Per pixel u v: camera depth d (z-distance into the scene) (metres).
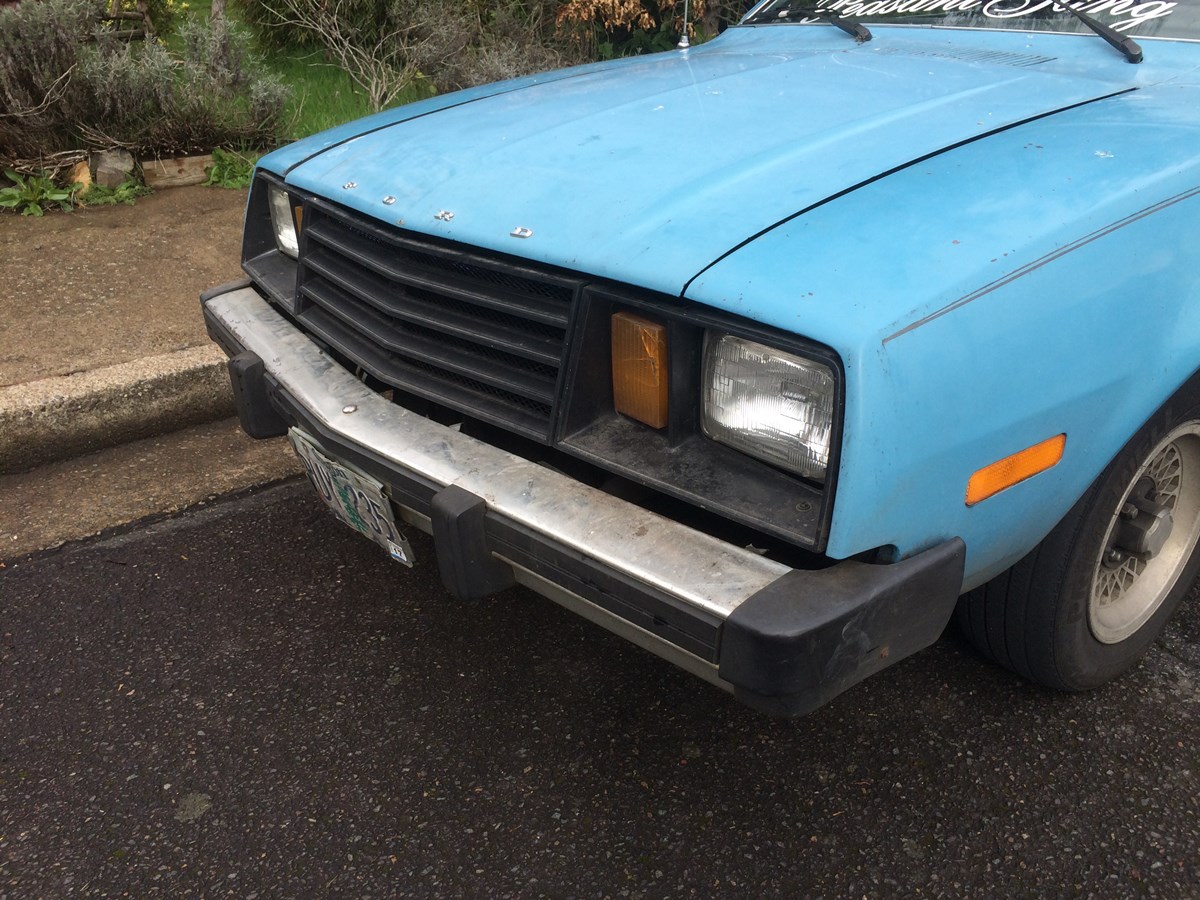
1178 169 1.79
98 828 2.00
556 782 2.09
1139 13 2.47
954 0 2.82
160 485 3.28
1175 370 1.79
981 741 2.16
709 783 2.08
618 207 1.75
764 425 1.54
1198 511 2.30
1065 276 1.59
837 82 2.28
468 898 1.83
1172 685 2.33
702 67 2.61
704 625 1.46
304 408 2.14
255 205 2.67
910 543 1.52
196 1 8.67
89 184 5.37
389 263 2.04
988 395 1.51
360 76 6.85
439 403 1.96
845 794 2.04
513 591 2.72
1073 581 1.98
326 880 1.88
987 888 1.83
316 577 2.79
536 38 7.55
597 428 1.73
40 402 3.33
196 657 2.49
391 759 2.16
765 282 1.49
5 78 5.17
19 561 2.87
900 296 1.44
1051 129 1.93
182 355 3.65
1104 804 2.00
